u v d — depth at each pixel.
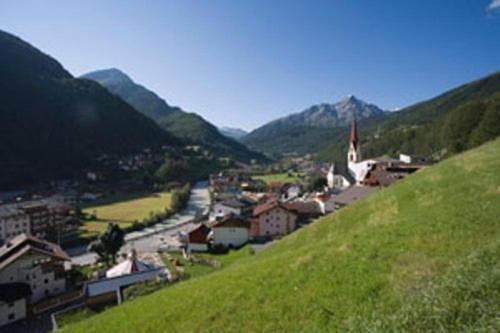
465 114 122.44
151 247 92.62
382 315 10.92
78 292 59.03
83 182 194.62
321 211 93.44
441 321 8.68
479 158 34.00
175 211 141.62
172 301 21.02
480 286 9.62
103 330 20.39
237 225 82.00
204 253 79.44
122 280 51.41
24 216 104.12
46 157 199.12
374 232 21.58
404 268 14.77
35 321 50.28
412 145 180.62
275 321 14.30
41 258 59.84
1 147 182.50
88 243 103.00
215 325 15.88
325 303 14.14
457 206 21.97
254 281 19.12
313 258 19.75
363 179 96.06
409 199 30.42
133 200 165.75
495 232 16.06
